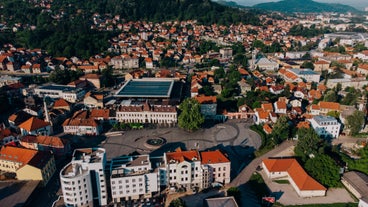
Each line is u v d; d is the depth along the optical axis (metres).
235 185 145.88
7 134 183.62
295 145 179.62
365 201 125.56
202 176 139.75
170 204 121.94
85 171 125.75
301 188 136.38
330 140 191.62
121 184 130.50
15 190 136.75
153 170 136.88
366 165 154.00
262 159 168.25
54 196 137.12
